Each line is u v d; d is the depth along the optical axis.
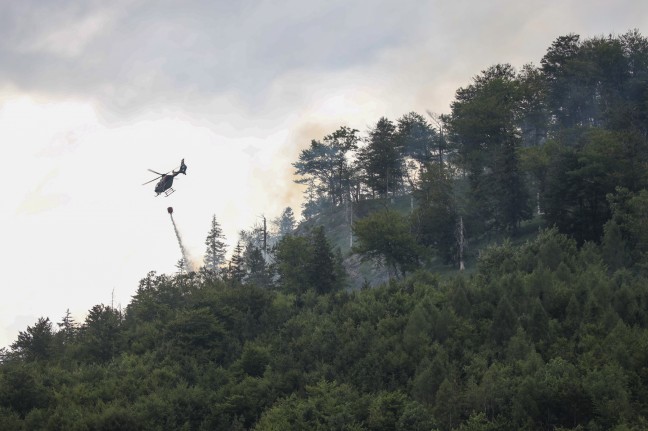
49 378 101.19
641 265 109.12
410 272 145.88
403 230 141.00
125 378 99.38
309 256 138.88
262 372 99.75
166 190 121.62
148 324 119.88
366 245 140.25
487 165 160.25
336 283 135.38
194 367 101.38
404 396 82.00
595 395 75.88
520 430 75.12
